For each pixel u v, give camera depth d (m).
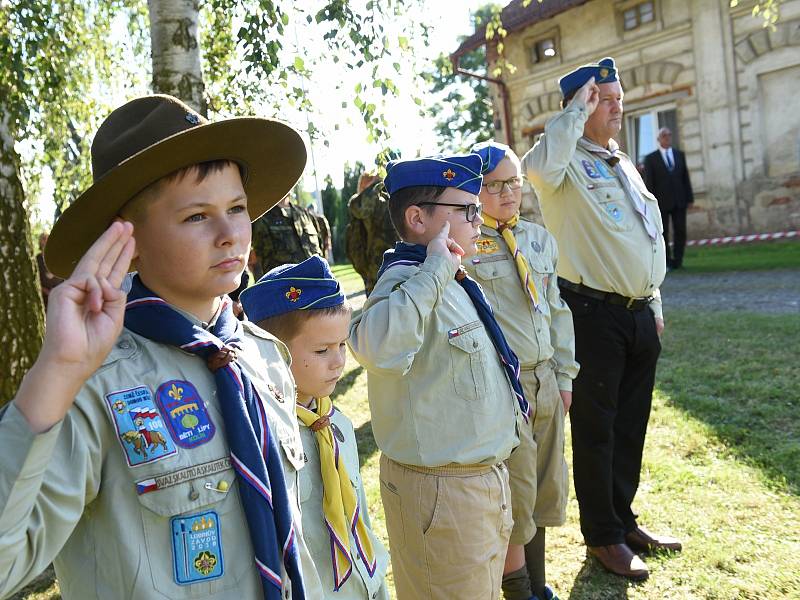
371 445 4.21
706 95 12.12
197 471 1.03
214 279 1.12
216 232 1.11
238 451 1.05
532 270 2.52
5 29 4.96
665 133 10.09
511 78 14.55
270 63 4.20
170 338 1.08
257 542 1.03
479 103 25.53
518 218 2.63
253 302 1.69
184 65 3.57
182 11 3.56
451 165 2.02
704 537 2.82
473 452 1.92
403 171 2.06
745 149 11.86
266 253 4.91
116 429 0.99
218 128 1.07
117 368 1.03
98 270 0.89
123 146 1.14
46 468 0.87
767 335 5.50
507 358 2.05
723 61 11.83
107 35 6.86
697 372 4.77
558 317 2.63
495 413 1.98
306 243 5.04
